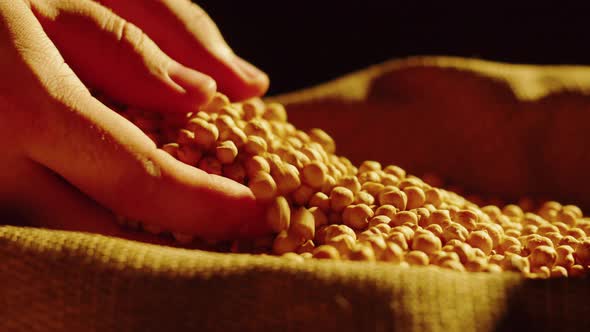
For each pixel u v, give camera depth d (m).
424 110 0.54
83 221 0.40
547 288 0.33
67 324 0.34
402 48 0.79
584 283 0.34
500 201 0.51
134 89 0.42
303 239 0.39
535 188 0.52
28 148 0.39
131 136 0.38
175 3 0.46
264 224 0.39
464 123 0.53
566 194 0.51
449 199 0.44
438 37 0.78
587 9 0.73
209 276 0.34
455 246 0.38
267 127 0.43
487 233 0.40
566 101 0.51
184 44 0.46
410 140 0.53
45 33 0.41
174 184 0.38
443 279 0.33
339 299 0.32
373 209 0.41
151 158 0.38
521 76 0.53
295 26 0.81
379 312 0.32
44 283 0.35
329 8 0.80
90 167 0.38
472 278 0.34
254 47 0.82
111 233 0.40
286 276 0.33
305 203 0.41
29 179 0.39
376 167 0.45
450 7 0.77
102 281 0.34
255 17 0.81
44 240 0.36
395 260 0.36
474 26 0.77
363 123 0.54
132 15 0.46
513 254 0.39
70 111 0.38
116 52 0.41
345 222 0.40
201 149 0.40
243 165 0.41
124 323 0.34
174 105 0.42
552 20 0.75
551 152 0.51
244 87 0.47
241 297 0.33
